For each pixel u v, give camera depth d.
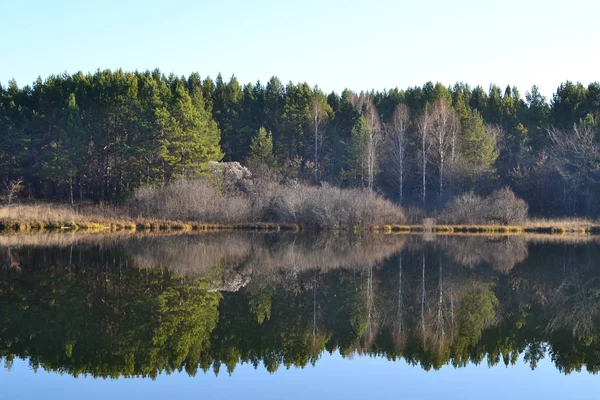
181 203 48.31
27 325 14.06
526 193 58.88
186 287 19.61
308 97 73.12
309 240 39.06
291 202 48.94
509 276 23.62
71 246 31.14
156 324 14.44
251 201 51.59
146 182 53.50
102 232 41.59
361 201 47.69
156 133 52.00
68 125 55.16
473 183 56.12
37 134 59.72
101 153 59.59
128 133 57.81
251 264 26.08
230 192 53.44
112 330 13.77
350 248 33.66
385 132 68.25
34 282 19.84
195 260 26.91
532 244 36.72
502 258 29.38
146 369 10.95
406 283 21.50
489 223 49.56
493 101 77.31
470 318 15.99
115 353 11.97
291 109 70.00
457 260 28.36
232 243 35.62
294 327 14.52
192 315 15.50
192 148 51.81
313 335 13.83
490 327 15.01
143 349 12.29
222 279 21.61
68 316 15.02
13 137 58.41
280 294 18.89
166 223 46.53
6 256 26.48
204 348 12.49
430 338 13.77
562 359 12.15
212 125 64.50
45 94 66.75
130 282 20.25
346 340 13.45
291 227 48.56
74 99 59.00
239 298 18.03
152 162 53.47
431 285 21.17
